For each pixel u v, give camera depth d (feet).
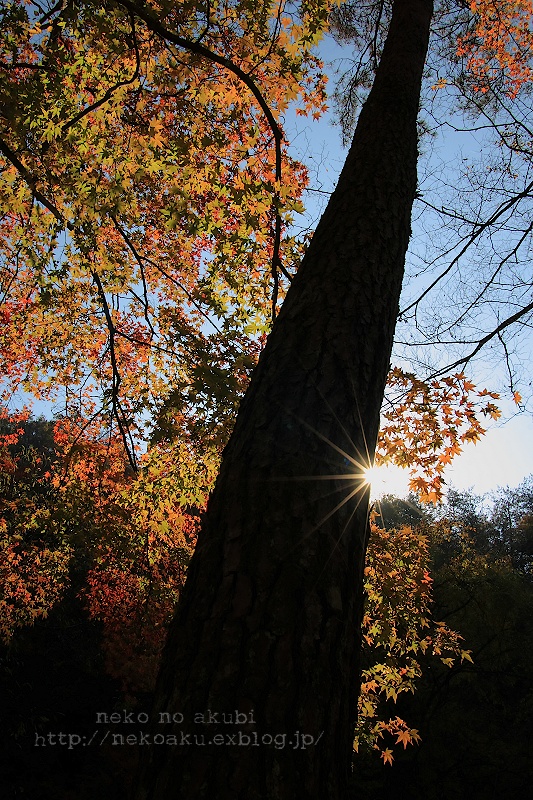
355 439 6.17
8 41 12.12
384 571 15.93
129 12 11.78
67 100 12.87
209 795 3.71
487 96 21.30
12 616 31.60
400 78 12.63
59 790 44.75
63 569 25.49
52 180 14.35
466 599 54.44
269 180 16.20
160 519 18.74
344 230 8.93
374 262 8.43
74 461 18.24
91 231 16.25
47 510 19.22
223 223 15.03
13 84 11.80
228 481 5.68
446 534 54.44
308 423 5.98
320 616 4.67
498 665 54.19
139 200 20.10
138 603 23.25
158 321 20.71
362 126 11.71
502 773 48.19
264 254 16.26
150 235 21.43
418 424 13.84
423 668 47.09
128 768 39.34
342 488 5.69
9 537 27.84
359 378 6.79
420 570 16.17
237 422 6.56
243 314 16.25
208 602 4.75
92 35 12.95
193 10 13.65
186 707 4.17
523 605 56.39
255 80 14.87
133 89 13.57
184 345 17.34
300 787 3.84
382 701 47.85
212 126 15.17
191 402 15.35
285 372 6.59
